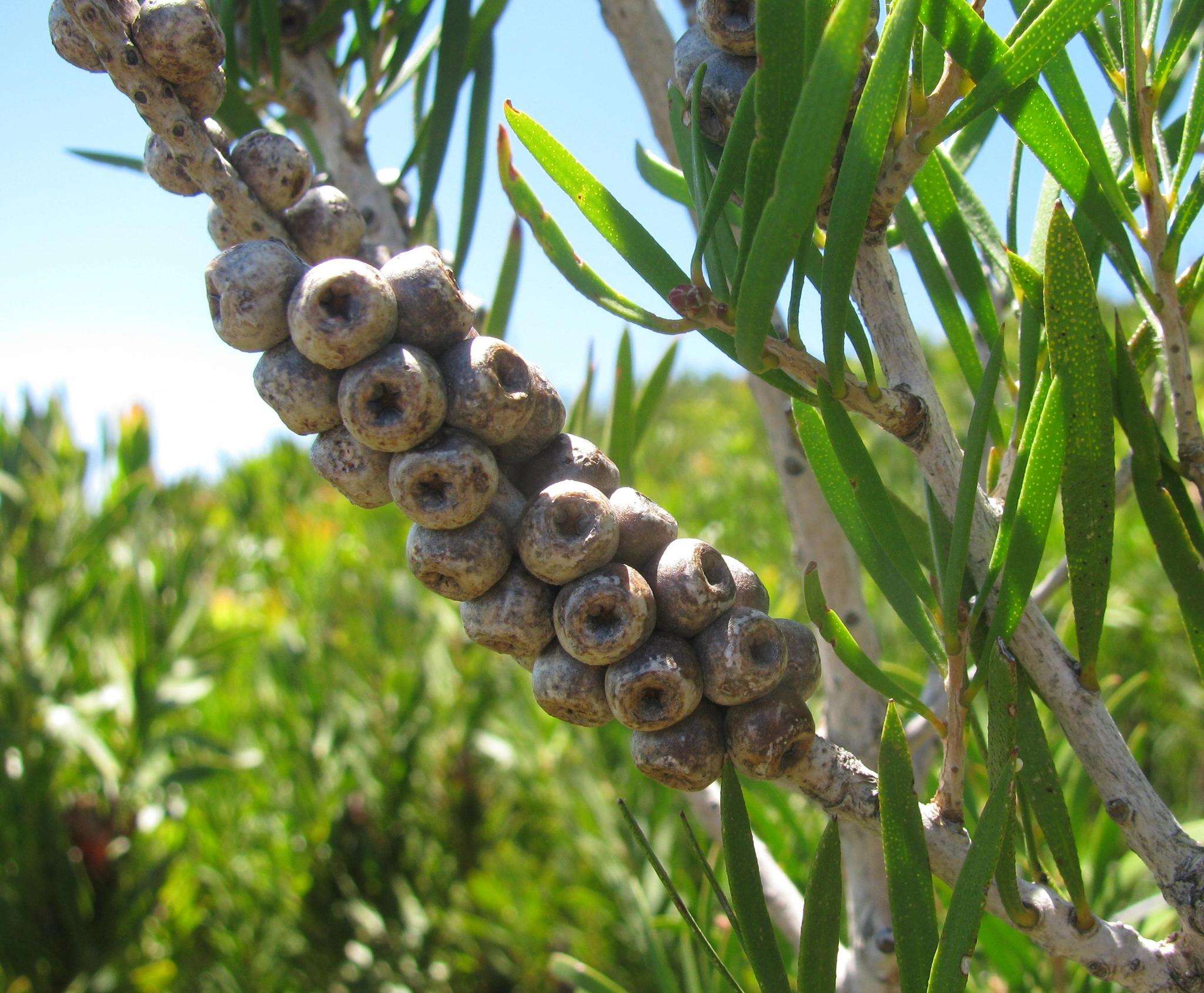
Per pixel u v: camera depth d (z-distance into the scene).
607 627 0.08
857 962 0.14
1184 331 0.09
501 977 0.33
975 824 0.15
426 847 0.35
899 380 0.09
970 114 0.08
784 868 0.17
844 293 0.08
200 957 0.34
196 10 0.09
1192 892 0.08
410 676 0.35
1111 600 0.33
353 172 0.15
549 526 0.08
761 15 0.07
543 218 0.09
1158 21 0.09
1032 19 0.08
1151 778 0.32
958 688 0.08
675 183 0.12
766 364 0.08
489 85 0.14
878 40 0.09
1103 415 0.08
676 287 0.08
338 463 0.09
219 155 0.09
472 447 0.08
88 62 0.09
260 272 0.08
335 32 0.15
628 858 0.23
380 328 0.08
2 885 0.30
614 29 0.15
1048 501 0.08
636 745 0.08
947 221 0.10
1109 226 0.09
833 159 0.08
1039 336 0.09
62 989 0.30
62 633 0.31
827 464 0.09
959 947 0.08
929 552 0.11
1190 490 0.14
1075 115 0.09
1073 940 0.09
